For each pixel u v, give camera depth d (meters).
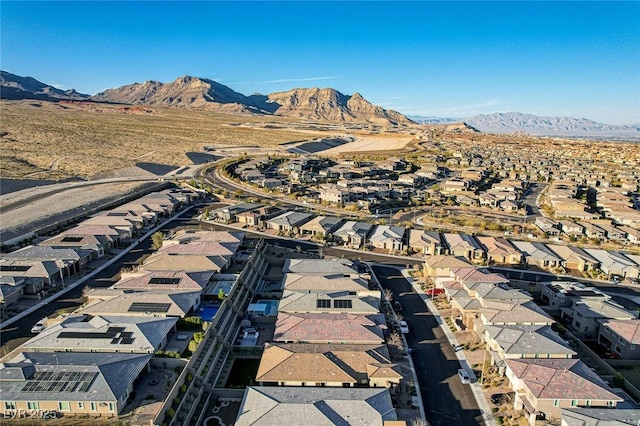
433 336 63.03
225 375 52.56
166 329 54.50
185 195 139.50
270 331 62.94
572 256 93.25
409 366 55.53
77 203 126.75
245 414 42.34
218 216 121.56
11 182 145.00
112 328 53.31
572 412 42.62
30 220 108.12
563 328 64.06
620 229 116.31
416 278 83.25
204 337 53.94
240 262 83.44
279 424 40.56
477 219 128.12
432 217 128.88
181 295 62.88
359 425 41.12
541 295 77.12
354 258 93.69
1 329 60.25
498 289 68.69
